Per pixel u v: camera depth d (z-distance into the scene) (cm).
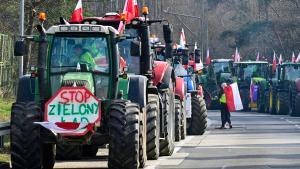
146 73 2925
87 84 2450
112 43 2553
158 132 2902
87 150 3023
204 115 4406
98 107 2386
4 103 5025
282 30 10894
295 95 6391
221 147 3512
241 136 4222
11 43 5662
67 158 2903
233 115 6856
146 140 2828
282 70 6656
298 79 6191
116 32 2569
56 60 2544
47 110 2386
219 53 13238
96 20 3000
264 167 2648
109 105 2441
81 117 2381
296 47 10744
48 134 2431
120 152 2364
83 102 2386
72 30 2536
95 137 2433
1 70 5534
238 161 2864
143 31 2950
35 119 2403
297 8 10912
